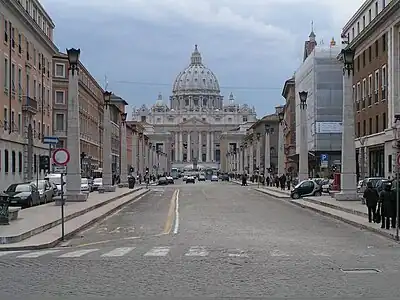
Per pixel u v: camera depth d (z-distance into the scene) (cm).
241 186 10138
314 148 8725
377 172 6394
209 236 2336
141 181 11269
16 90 6075
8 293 1166
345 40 8006
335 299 1088
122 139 8456
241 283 1260
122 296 1124
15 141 6009
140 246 2012
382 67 6097
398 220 2306
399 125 3722
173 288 1205
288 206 4453
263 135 14412
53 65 8988
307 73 9350
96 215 3322
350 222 2923
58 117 9031
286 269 1462
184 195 6381
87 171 9894
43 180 4694
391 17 5719
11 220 2744
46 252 1892
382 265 1535
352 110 4388
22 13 6072
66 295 1138
